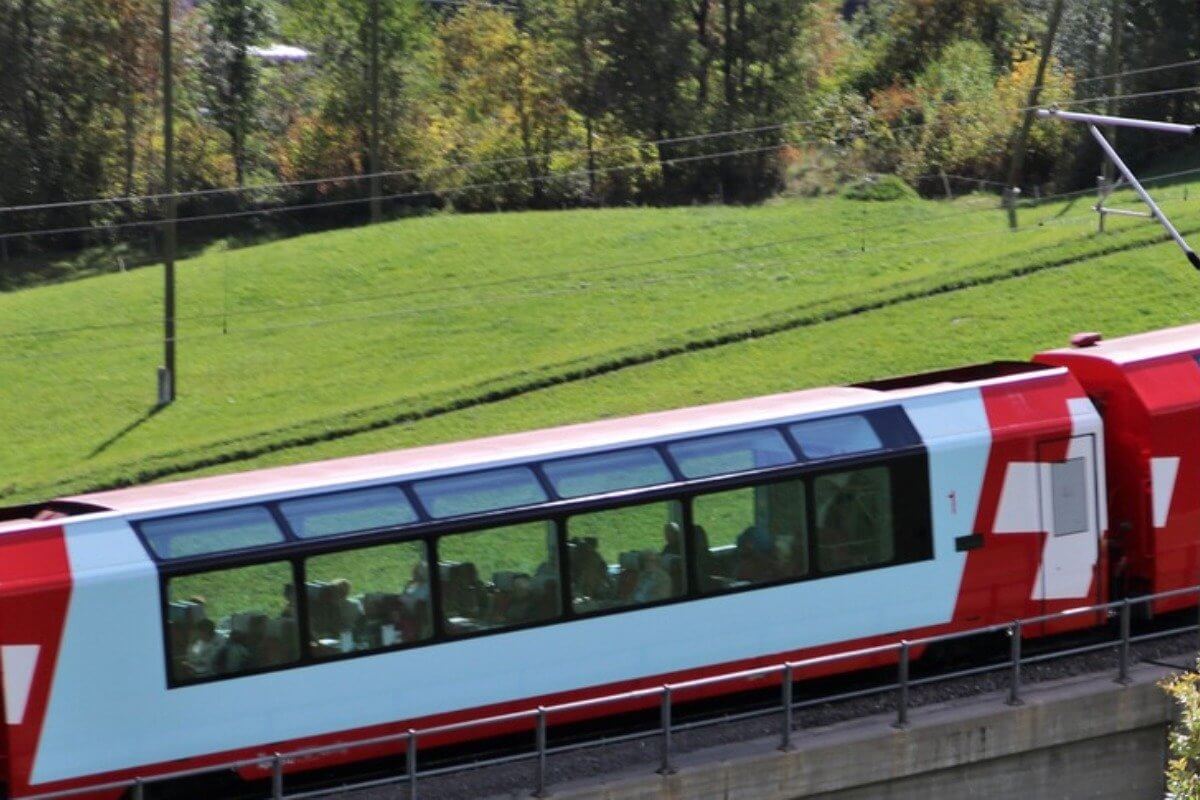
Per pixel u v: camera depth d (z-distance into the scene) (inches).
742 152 5339.6
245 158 6205.7
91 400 3705.7
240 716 1355.8
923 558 1566.2
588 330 3823.8
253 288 4345.5
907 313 3634.4
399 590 1405.0
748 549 1515.7
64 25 5812.0
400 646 1403.8
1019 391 1616.6
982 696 1483.8
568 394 3393.2
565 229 4650.6
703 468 1508.4
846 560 1546.5
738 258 4279.0
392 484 1421.0
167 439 3420.3
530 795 1299.2
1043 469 1604.3
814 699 1462.8
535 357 3656.5
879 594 1556.3
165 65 3572.8
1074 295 3619.6
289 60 6658.5
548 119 5757.9
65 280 5319.9
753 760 1346.0
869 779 1390.3
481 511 1432.1
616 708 1478.8
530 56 5723.4
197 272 4510.3
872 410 1579.7
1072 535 1616.6
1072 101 5191.9
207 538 1349.7
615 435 1515.7
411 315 4060.0
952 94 5502.0
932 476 1568.7
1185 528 1669.5
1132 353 1696.6
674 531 1491.1
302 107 6407.5
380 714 1401.3
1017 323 3513.8
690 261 4286.4
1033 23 6028.5
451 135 5920.3
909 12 6279.5
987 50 5910.4
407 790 1368.1
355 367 3747.5
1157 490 1652.3
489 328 3919.8
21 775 1288.1
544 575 1450.5
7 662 1277.1
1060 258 3821.4
